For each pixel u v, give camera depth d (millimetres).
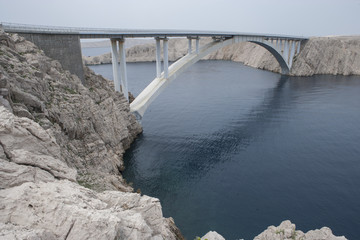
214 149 46844
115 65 54156
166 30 62094
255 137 51812
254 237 26797
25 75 26609
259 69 153250
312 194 33781
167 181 37062
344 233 27219
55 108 28594
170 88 100500
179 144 49000
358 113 65062
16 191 11648
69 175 16156
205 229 28188
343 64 131125
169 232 20172
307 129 55438
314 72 132500
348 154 44250
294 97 82688
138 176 38375
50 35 37281
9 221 10719
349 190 34438
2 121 14781
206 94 89125
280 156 43938
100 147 34500
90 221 10953
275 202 32344
